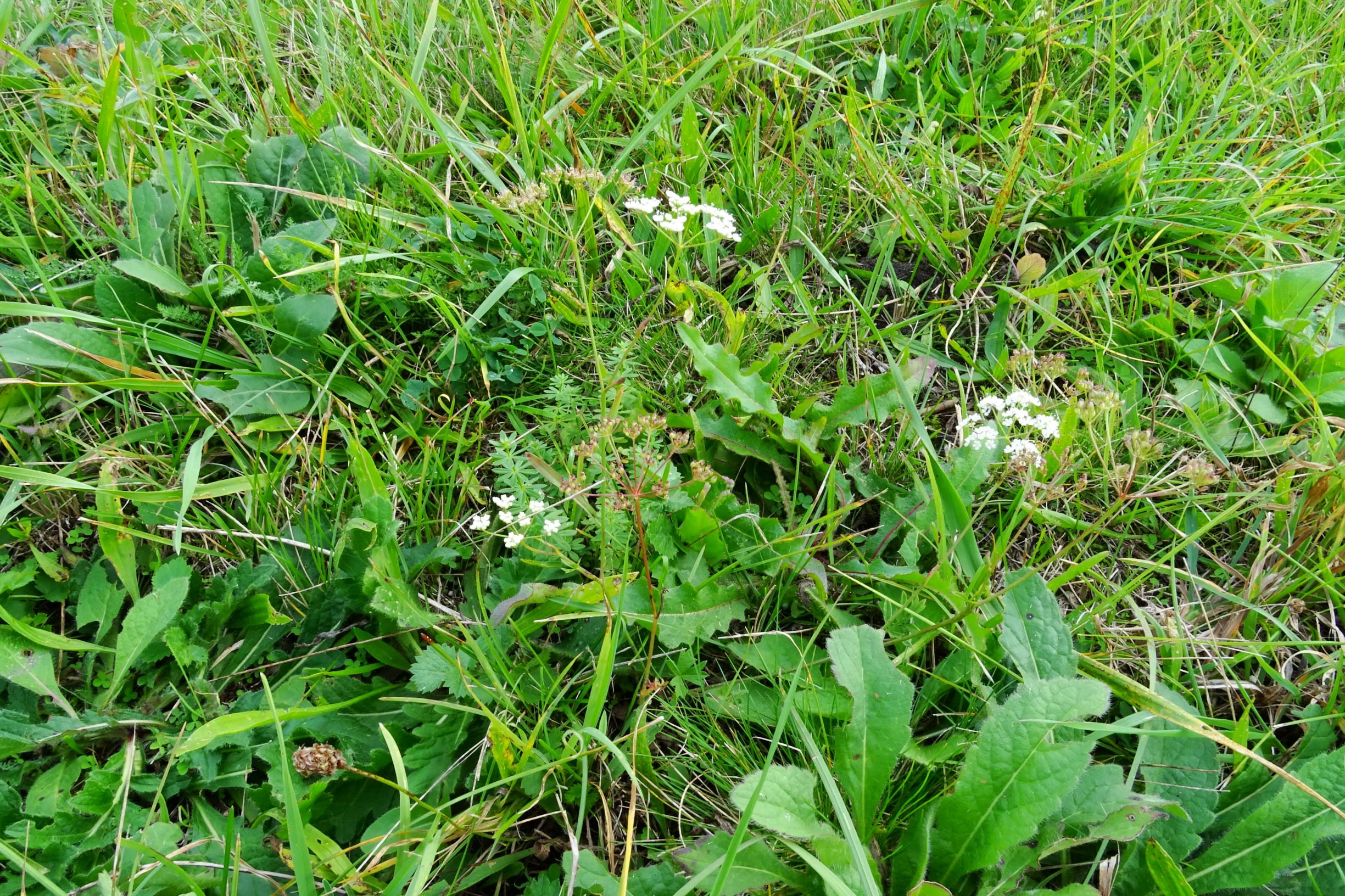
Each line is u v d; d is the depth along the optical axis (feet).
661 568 1.27
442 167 1.74
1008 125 1.85
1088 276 1.52
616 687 1.24
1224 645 1.25
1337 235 1.62
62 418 1.39
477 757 1.15
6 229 1.56
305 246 1.51
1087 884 0.99
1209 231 1.64
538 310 1.56
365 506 1.23
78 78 1.70
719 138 1.88
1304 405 1.47
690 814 1.14
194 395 1.36
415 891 0.94
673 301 1.58
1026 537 1.41
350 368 1.50
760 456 1.39
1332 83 1.97
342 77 1.82
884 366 1.59
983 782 1.00
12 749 1.12
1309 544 1.33
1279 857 0.99
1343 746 1.16
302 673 1.22
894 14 1.73
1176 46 1.90
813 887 1.01
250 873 1.07
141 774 1.13
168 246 1.51
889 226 1.67
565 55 1.88
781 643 1.24
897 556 1.36
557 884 1.06
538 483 1.36
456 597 1.34
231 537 1.32
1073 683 1.01
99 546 1.34
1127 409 1.48
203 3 1.91
